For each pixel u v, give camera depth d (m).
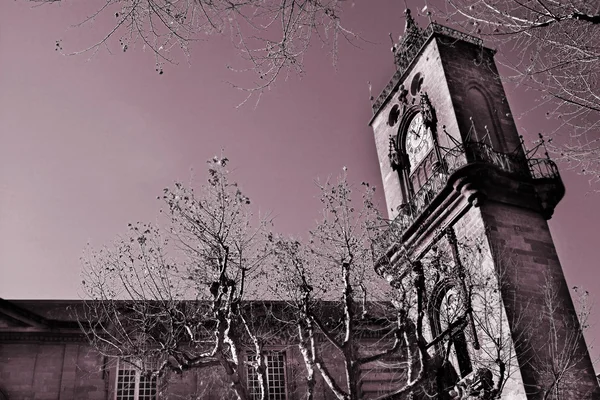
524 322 32.19
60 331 32.97
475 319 32.66
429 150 42.81
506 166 37.94
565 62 12.90
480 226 35.16
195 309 27.14
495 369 29.92
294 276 25.33
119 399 32.28
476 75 43.00
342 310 32.19
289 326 33.16
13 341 32.59
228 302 22.78
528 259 34.78
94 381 32.34
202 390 32.59
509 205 36.53
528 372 30.52
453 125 40.41
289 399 33.41
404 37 47.78
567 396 30.44
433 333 34.47
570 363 31.52
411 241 38.75
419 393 25.95
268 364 33.97
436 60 43.25
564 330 32.75
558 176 37.62
